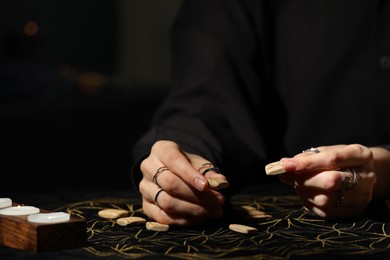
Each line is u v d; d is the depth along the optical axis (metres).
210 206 1.28
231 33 1.72
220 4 1.74
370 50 1.77
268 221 1.31
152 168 1.29
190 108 1.59
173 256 1.14
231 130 1.60
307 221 1.31
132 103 3.13
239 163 1.56
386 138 1.77
